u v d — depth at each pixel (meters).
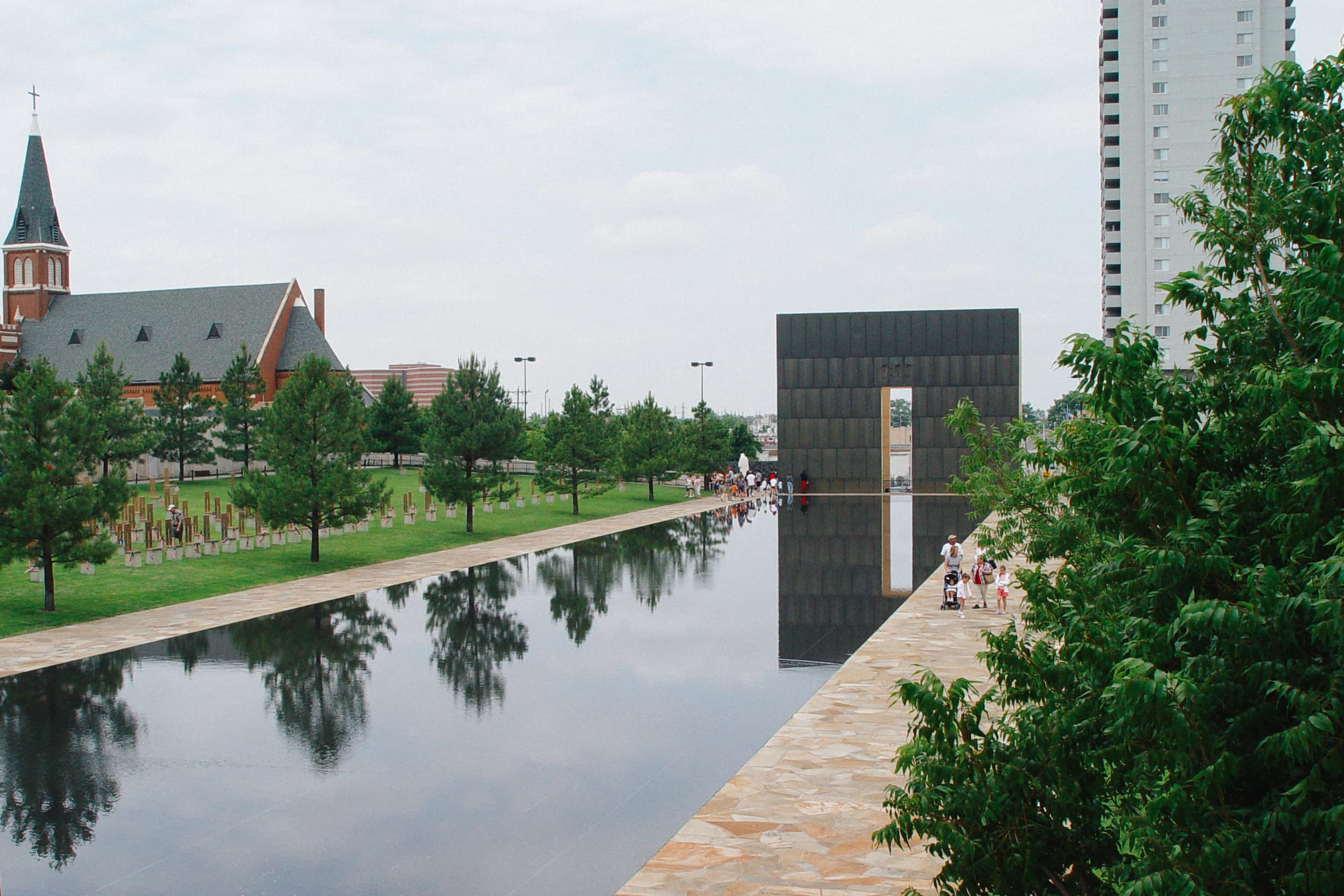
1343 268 5.46
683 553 39.91
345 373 38.16
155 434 62.88
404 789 13.45
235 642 22.92
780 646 22.30
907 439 142.25
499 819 12.34
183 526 37.53
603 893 10.20
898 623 24.23
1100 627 6.52
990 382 69.75
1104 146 107.19
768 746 14.79
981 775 6.34
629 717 16.77
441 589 30.58
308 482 34.69
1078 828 6.49
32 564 29.50
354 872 10.87
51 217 104.50
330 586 31.09
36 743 15.55
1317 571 5.09
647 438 69.88
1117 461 6.04
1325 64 6.58
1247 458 6.20
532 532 48.03
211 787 13.58
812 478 72.19
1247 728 5.28
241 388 69.25
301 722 16.64
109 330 100.81
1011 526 14.63
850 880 10.27
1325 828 4.80
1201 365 6.73
